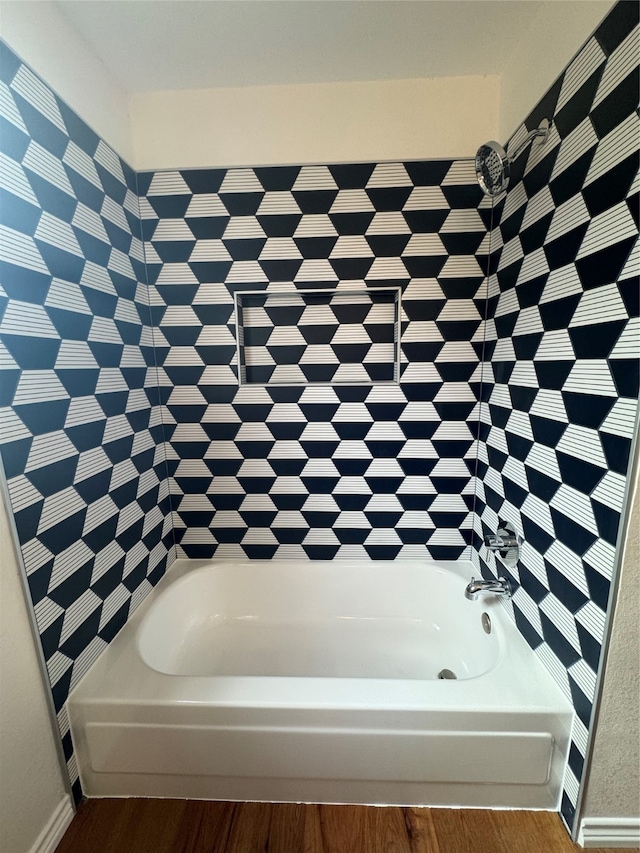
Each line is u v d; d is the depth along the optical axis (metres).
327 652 1.48
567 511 0.93
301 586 1.63
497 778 0.97
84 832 0.94
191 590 1.55
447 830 0.94
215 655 1.47
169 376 1.50
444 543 1.60
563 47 0.92
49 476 0.92
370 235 1.37
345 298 1.45
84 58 1.08
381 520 1.59
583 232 0.86
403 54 1.16
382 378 1.50
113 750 0.99
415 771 0.97
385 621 1.61
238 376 1.48
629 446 0.74
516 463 1.19
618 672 0.82
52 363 0.93
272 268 1.40
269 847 0.91
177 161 1.35
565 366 0.93
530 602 1.11
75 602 1.01
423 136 1.30
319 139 1.32
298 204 1.36
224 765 0.99
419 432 1.51
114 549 1.20
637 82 0.70
